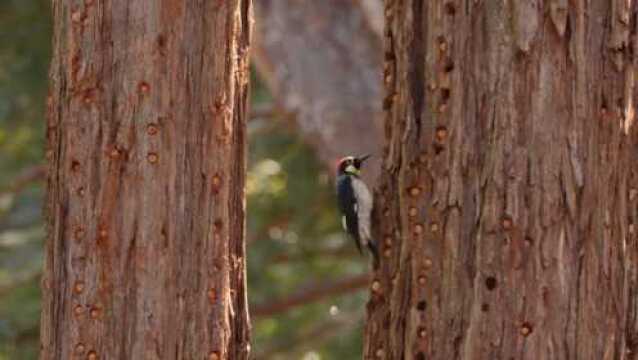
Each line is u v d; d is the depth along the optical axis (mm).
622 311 12289
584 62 12188
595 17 12234
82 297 12047
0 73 30375
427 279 12414
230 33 12164
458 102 12312
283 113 25359
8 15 30375
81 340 12047
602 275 12195
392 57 12867
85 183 12062
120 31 12031
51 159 12297
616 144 12305
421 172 12516
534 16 12117
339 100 24062
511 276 12086
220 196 12102
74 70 12117
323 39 24516
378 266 12836
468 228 12234
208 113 12070
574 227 12133
